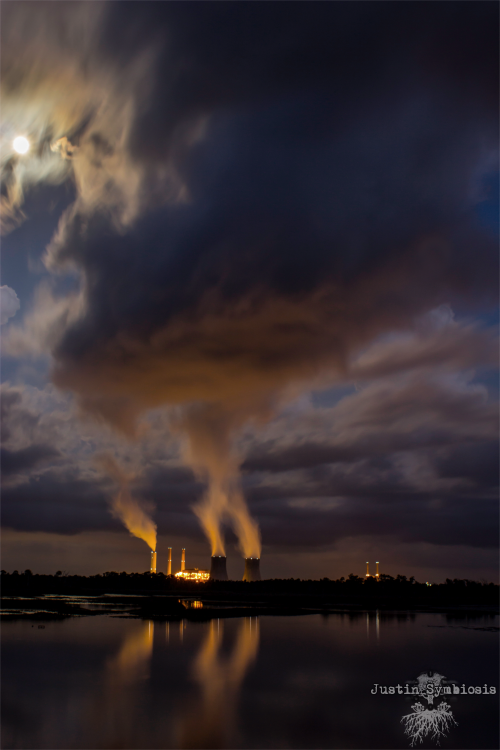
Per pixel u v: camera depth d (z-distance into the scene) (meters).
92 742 36.94
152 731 39.47
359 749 37.16
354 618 128.00
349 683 56.12
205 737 38.56
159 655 69.38
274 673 60.22
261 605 169.12
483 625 115.81
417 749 37.41
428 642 87.19
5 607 138.75
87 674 57.59
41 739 37.38
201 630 96.25
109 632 90.31
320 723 42.41
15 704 45.84
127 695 49.28
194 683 54.50
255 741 38.03
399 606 178.62
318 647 79.38
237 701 48.00
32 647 74.12
